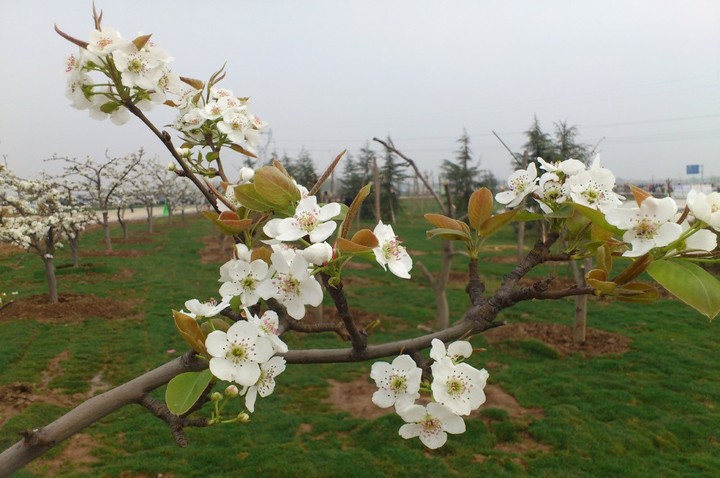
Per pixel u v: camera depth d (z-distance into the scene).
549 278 1.35
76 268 13.53
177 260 15.59
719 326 8.61
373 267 14.38
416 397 1.28
